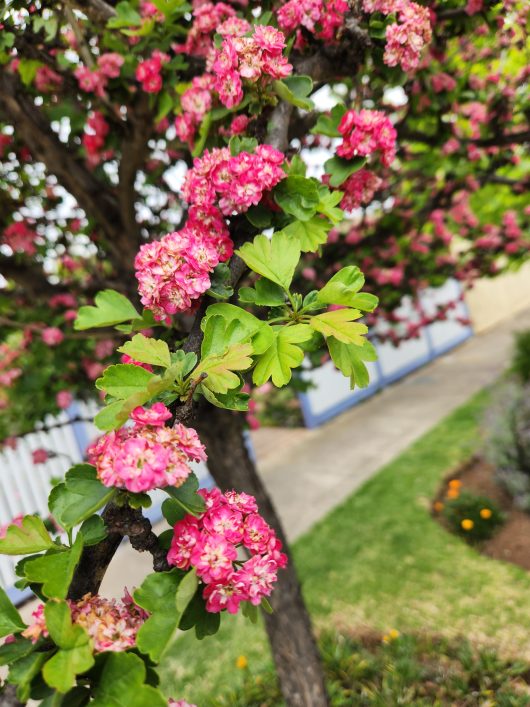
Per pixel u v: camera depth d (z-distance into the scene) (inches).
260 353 42.5
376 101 89.9
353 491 252.5
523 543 171.0
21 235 107.2
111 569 230.8
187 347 44.7
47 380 130.8
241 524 37.2
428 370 471.5
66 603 31.1
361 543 196.9
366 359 46.4
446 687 123.1
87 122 104.5
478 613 145.6
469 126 122.1
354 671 133.6
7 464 236.8
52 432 246.4
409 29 59.2
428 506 211.2
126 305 51.0
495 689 121.1
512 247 151.4
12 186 113.2
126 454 32.5
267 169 50.5
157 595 34.4
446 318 185.0
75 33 77.9
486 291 577.0
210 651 159.9
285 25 61.0
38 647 31.7
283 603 116.5
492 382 359.6
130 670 30.0
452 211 159.2
